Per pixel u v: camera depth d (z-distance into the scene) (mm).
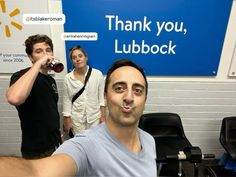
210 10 2076
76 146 650
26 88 1207
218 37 2172
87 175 668
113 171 661
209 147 2611
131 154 697
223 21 2117
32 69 1284
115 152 679
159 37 2154
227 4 2061
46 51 1483
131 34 2135
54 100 1561
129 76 696
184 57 2232
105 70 2246
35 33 2082
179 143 2064
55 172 513
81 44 2156
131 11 2055
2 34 2061
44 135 1467
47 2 1990
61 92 2314
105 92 737
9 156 492
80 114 2131
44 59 1360
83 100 2096
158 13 2070
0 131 2463
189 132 2562
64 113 2150
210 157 1101
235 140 2195
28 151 1460
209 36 2164
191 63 2256
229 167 2244
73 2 2008
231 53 2260
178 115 2271
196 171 2111
